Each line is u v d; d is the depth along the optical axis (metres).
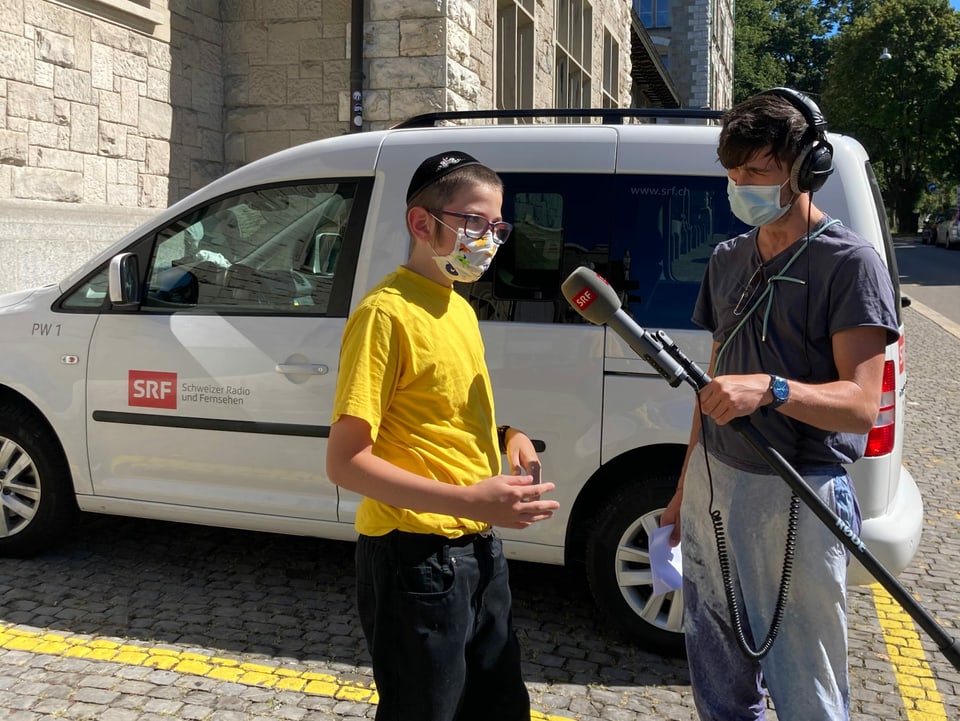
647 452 3.60
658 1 41.00
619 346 3.54
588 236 3.63
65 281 4.34
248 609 3.97
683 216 3.57
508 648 2.21
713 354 2.38
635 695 3.35
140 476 4.17
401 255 3.82
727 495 2.22
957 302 19.42
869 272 2.02
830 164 2.08
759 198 2.07
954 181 55.53
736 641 2.27
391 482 1.89
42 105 8.23
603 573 3.67
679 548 2.56
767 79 64.88
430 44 9.70
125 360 4.12
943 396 9.30
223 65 10.56
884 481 3.34
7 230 7.68
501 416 3.65
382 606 2.03
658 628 3.61
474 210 2.04
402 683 2.02
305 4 10.21
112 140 9.05
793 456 2.13
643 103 33.38
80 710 3.10
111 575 4.30
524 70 13.80
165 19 9.62
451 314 2.12
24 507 4.37
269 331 3.94
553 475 3.63
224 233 4.12
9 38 7.85
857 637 3.94
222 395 3.98
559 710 3.23
